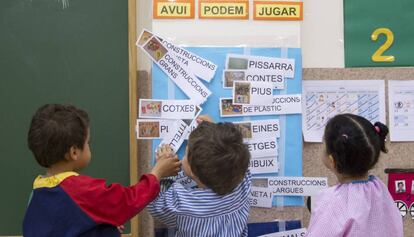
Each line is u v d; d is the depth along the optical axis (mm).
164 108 1538
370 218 1184
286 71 1583
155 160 1530
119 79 1585
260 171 1574
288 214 1591
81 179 1185
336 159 1227
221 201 1304
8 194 1578
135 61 1569
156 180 1288
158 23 1561
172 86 1545
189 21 1568
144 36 1537
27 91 1570
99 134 1585
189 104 1541
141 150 1612
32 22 1565
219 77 1565
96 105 1582
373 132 1218
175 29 1563
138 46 1539
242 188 1388
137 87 1604
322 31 1674
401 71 1679
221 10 1574
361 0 1676
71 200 1151
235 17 1577
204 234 1289
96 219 1155
